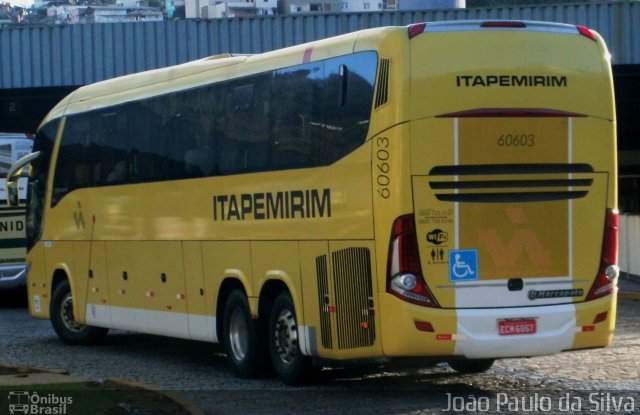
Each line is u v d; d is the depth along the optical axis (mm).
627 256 29969
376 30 12875
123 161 18641
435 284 12320
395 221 12289
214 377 15539
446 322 12281
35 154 21531
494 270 12484
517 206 12578
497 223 12508
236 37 37781
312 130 13781
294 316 14258
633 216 29453
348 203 13031
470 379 14586
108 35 38344
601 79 13062
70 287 20344
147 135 17922
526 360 16078
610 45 36469
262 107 14883
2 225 26875
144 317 18062
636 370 14945
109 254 19062
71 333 20406
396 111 12336
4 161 27109
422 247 12297
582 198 12891
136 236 18219
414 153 12289
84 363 17422
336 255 13227
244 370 15219
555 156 12742
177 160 16984
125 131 18625
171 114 17203
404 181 12258
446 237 12352
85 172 19906
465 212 12414
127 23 38250
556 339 12656
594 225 12945
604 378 14312
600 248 12984
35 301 21625
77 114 20375
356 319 12898
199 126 16422
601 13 36500
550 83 12758
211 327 16125
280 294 14641
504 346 12438
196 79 16625
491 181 12508
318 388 14133
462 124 12422
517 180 12586
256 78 15070
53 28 38562
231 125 15594
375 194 12555
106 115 19281
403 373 15336
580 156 12867
